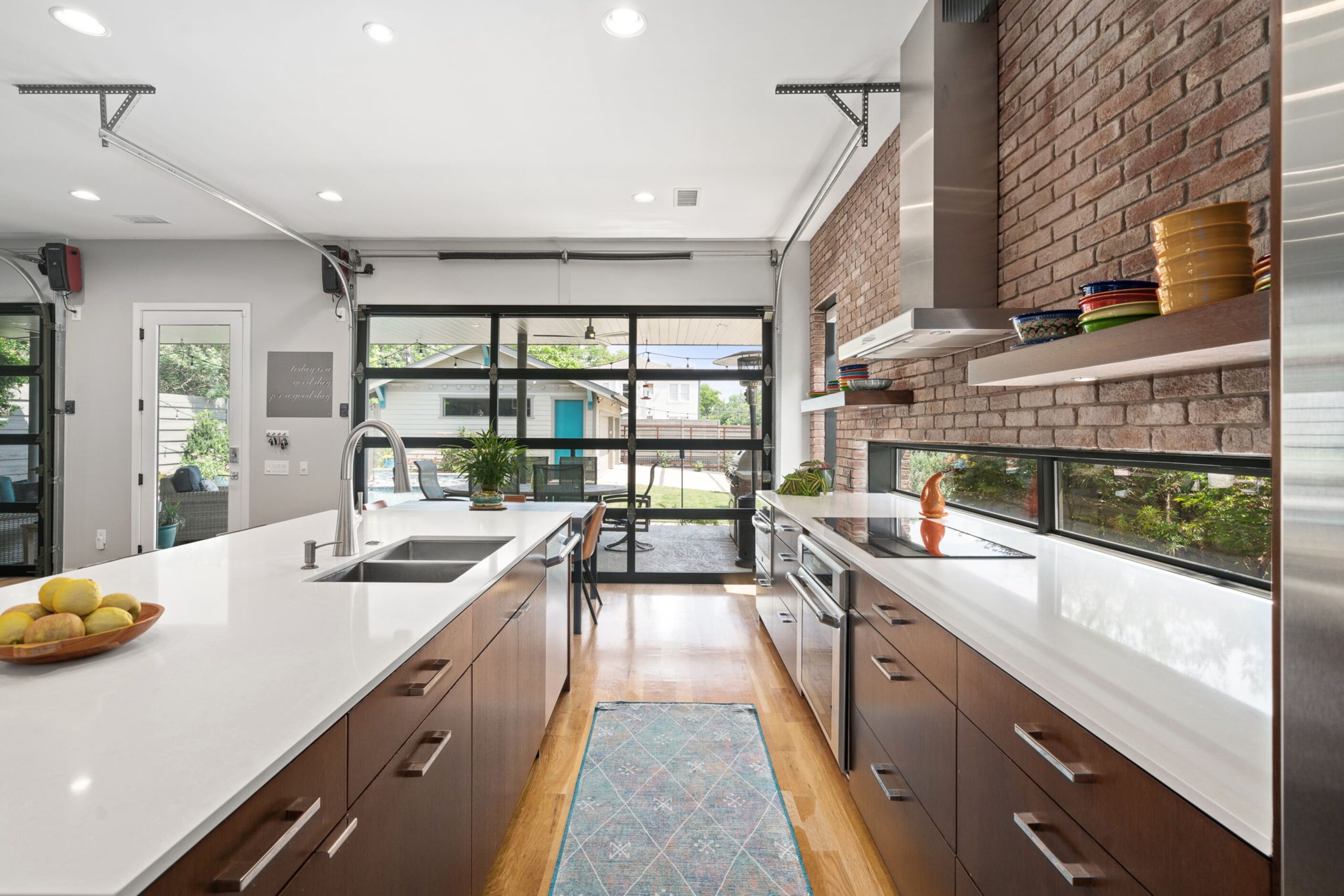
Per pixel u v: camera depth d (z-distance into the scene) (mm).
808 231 5039
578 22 2428
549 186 4051
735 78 2811
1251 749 806
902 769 1639
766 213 4582
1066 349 1348
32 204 4387
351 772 955
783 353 5242
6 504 5094
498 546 2377
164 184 4023
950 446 2895
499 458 3926
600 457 5363
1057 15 1965
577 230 4965
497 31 2482
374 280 5234
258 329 5180
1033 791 1046
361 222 4762
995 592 1562
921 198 2379
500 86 2877
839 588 2135
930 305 2328
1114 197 1700
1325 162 547
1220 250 1057
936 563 1870
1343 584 535
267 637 1195
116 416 5156
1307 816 571
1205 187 1390
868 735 1938
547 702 2520
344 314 5199
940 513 2748
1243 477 1517
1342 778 542
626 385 5336
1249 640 1188
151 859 571
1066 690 984
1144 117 1586
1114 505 1997
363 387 5262
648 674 3293
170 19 2404
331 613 1357
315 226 4844
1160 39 1529
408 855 1164
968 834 1278
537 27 2457
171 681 986
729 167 3764
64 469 5133
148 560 1895
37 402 5137
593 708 2883
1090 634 1249
